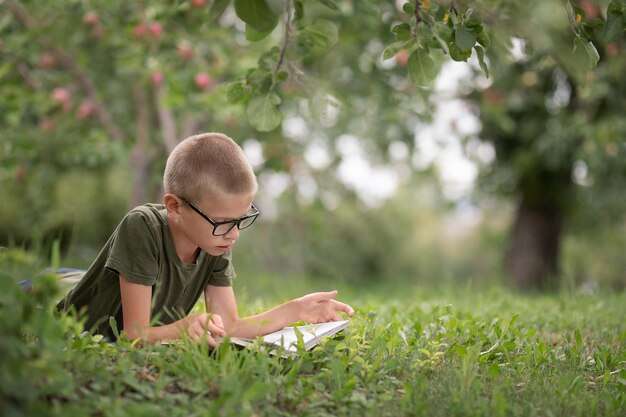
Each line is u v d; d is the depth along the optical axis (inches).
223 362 73.9
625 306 171.0
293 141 330.6
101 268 94.1
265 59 103.0
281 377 75.2
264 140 284.2
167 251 93.2
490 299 173.6
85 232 443.8
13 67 240.2
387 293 237.0
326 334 89.7
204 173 86.5
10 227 288.4
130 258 89.2
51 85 258.7
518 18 84.5
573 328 134.8
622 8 87.1
